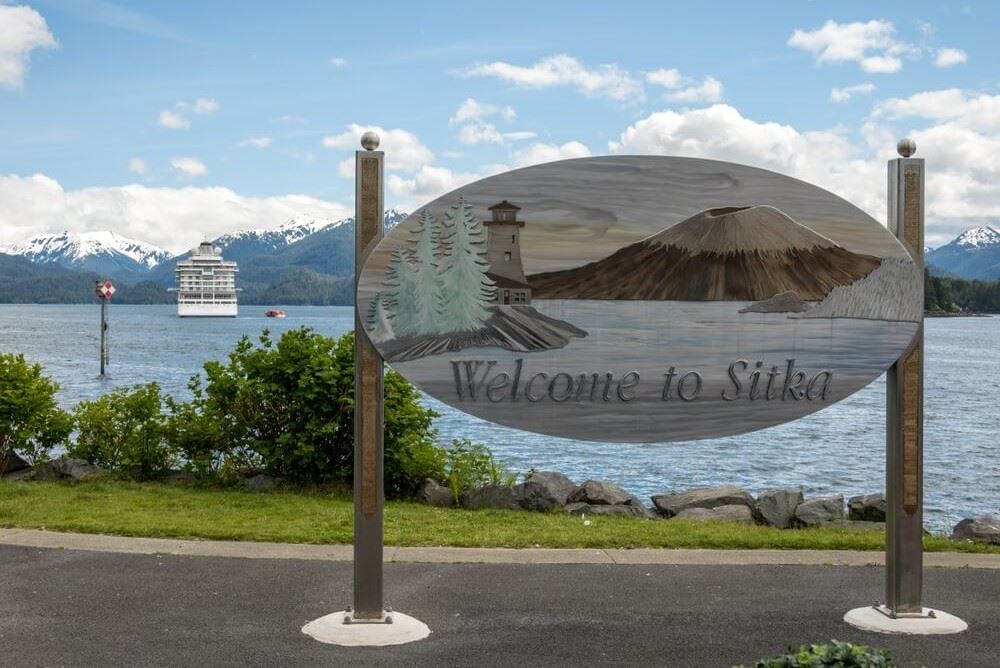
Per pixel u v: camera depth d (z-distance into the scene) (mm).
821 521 9969
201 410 11469
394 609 6430
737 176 6113
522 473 15680
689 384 6113
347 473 10945
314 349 10969
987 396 35312
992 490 16219
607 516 10117
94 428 11617
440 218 5918
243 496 10312
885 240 6195
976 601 6766
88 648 5598
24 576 7066
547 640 5859
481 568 7496
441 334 5926
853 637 5961
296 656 5520
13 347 71062
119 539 8195
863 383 6215
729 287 6121
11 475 11438
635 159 6055
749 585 7105
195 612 6277
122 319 175500
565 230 6000
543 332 5992
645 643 5824
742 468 18406
